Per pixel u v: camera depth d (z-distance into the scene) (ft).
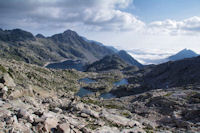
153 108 263.08
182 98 299.38
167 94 369.30
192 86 465.47
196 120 163.94
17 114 62.13
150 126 119.24
